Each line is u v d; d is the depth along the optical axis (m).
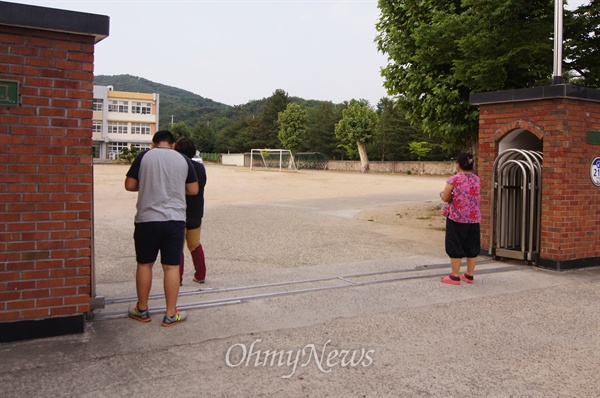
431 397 3.41
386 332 4.67
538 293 6.20
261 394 3.40
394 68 15.27
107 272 7.14
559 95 7.33
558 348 4.36
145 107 77.81
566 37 10.63
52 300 4.37
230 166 63.03
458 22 11.34
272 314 5.14
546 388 3.58
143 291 4.79
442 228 12.83
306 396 3.39
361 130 57.44
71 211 4.40
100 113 74.44
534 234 7.85
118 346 4.20
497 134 8.23
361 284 6.45
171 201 4.75
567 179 7.51
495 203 8.27
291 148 69.06
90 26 4.34
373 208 18.08
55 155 4.33
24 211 4.24
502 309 5.48
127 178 4.75
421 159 60.25
